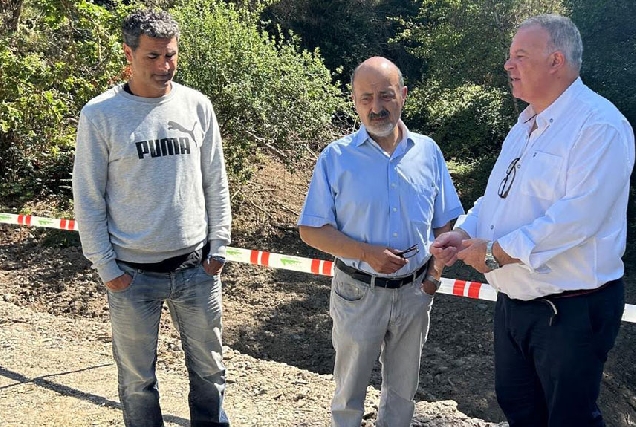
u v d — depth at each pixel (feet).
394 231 10.93
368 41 76.74
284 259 18.83
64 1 32.91
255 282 30.99
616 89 40.63
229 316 27.71
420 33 59.93
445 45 50.47
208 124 11.64
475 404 22.61
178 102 11.18
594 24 41.88
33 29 35.83
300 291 30.48
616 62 41.06
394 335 11.40
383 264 10.58
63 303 26.30
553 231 8.85
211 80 33.37
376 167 10.94
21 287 27.61
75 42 34.65
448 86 51.52
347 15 75.72
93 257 10.85
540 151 9.36
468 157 53.36
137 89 10.92
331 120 37.09
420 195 11.14
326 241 10.98
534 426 10.30
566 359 9.32
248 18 38.09
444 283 17.33
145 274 11.18
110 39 33.01
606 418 24.12
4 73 32.96
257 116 34.40
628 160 9.06
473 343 27.12
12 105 33.32
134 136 10.75
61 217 33.50
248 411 14.51
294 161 36.76
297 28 73.15
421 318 11.39
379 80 10.59
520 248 8.99
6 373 15.84
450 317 29.45
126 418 11.71
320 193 11.12
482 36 49.11
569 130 9.11
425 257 11.25
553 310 9.32
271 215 38.60
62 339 18.58
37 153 36.17
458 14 50.19
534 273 9.34
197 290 11.55
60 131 34.60
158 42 10.54
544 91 9.30
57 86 34.60
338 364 11.50
